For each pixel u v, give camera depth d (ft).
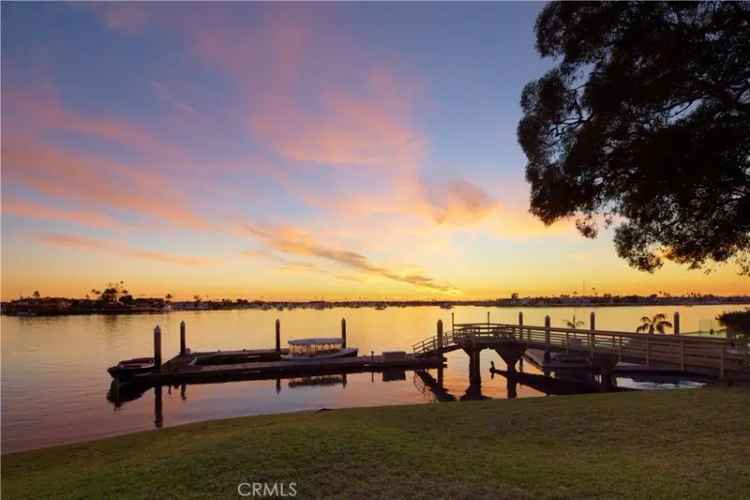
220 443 29.19
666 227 56.18
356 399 84.69
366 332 268.41
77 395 90.02
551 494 20.11
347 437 29.25
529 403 43.27
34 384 101.24
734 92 49.78
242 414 73.20
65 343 193.06
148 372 100.42
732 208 51.44
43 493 24.68
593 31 52.95
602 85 51.19
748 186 49.06
